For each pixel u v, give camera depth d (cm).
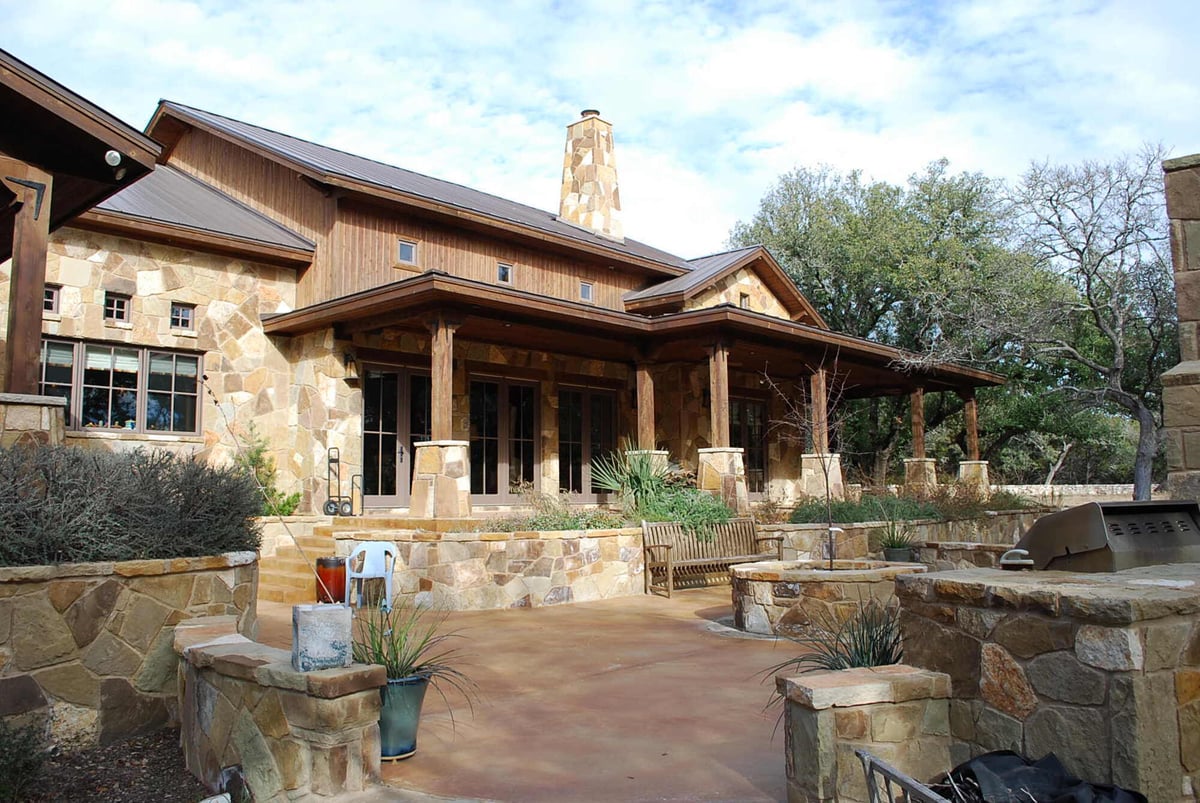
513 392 1603
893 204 2884
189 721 480
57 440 651
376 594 998
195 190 1580
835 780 336
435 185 1786
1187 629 307
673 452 1788
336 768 381
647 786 411
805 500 1463
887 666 376
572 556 1076
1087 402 2145
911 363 1827
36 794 431
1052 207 2109
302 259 1384
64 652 499
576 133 2108
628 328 1415
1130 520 395
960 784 307
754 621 829
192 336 1295
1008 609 332
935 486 1745
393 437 1420
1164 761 292
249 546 633
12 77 668
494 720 534
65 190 815
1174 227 521
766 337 1528
